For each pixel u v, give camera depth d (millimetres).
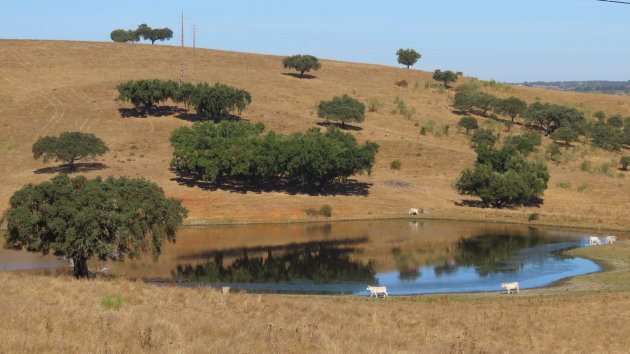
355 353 20344
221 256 63094
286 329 23484
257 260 61312
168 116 140125
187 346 18375
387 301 41156
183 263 59281
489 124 157750
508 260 62031
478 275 54969
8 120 133500
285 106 162625
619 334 30109
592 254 64250
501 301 41156
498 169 105625
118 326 20453
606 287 47156
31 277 31672
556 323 32531
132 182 47781
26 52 197250
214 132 104500
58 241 42750
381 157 125812
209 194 95125
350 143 103000
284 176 109312
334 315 30750
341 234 77625
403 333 27312
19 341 17281
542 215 90625
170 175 103000
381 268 58156
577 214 92438
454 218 91125
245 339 20641
